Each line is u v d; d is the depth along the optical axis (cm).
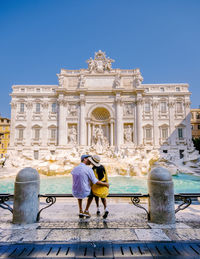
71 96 4119
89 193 470
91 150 3403
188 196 458
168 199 429
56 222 440
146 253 308
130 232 378
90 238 352
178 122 4012
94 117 4253
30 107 4138
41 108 4156
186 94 4066
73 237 356
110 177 2097
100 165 518
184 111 4047
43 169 2250
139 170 2234
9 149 3966
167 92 4100
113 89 3962
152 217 435
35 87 4278
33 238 351
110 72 4188
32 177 454
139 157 2636
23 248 319
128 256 302
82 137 3878
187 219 457
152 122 4041
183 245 329
